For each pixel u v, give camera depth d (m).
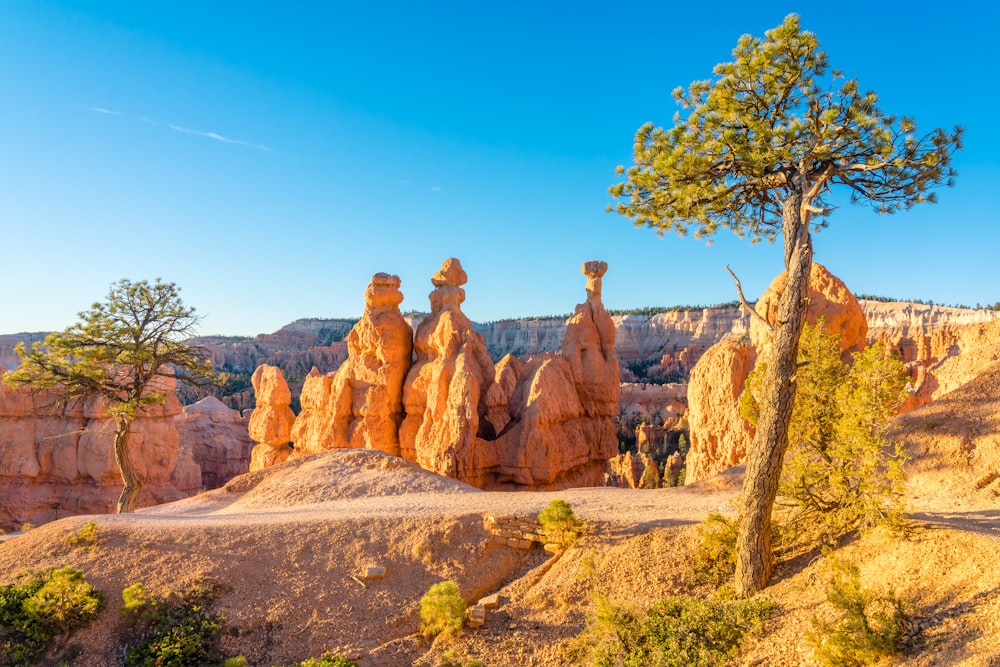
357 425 54.16
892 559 17.86
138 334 44.53
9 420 62.84
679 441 111.31
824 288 36.03
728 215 23.39
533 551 27.44
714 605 19.55
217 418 96.31
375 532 29.00
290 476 40.44
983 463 23.39
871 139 19.38
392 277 56.81
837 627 15.76
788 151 19.38
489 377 51.59
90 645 23.25
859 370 20.64
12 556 28.83
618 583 22.78
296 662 22.42
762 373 23.73
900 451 20.67
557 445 46.31
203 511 37.28
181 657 22.45
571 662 19.58
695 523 25.50
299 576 26.44
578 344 52.59
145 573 26.53
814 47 19.08
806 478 21.64
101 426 63.62
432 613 22.55
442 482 38.19
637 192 22.27
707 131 20.62
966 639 13.52
